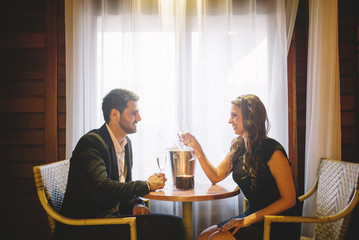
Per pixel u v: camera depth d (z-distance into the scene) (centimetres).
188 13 252
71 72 243
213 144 246
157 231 161
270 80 248
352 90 257
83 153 161
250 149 168
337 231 169
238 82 248
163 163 177
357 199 154
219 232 158
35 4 258
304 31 258
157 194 166
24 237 255
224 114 244
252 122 167
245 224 152
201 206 248
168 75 245
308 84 242
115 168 177
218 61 246
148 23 250
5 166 256
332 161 199
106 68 244
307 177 237
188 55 250
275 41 245
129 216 167
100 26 250
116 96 182
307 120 242
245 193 173
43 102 257
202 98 245
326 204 193
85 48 243
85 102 243
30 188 256
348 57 257
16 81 257
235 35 249
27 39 258
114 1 250
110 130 184
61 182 186
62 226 158
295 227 160
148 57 248
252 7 246
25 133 256
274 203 155
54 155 255
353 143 256
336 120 234
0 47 257
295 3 243
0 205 255
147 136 244
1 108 256
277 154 158
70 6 244
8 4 258
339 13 258
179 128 246
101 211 163
